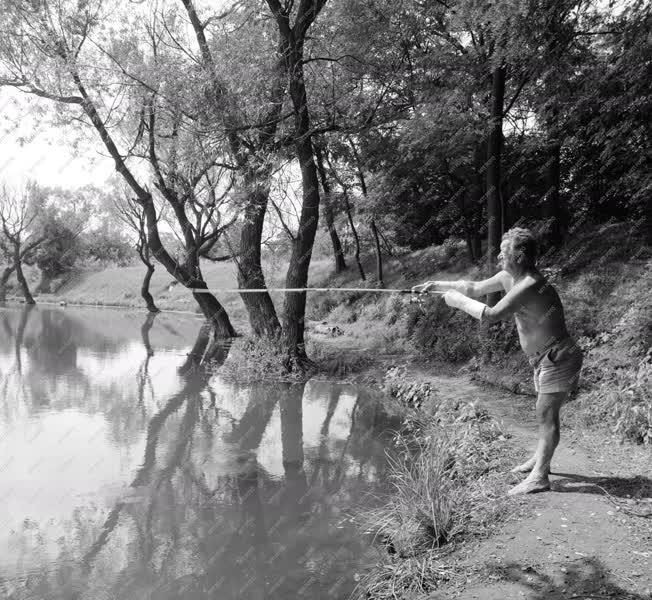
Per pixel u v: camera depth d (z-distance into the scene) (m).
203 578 4.26
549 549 3.46
